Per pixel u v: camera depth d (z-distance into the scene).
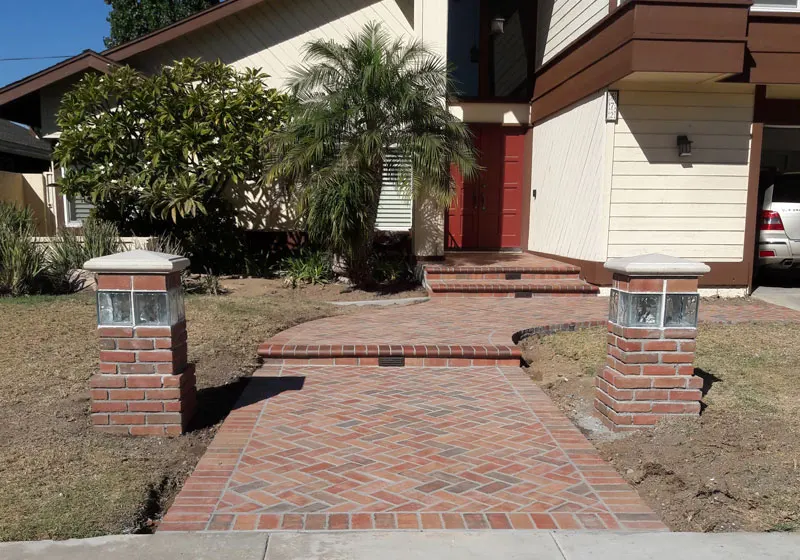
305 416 4.97
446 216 12.69
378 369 6.41
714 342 7.10
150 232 11.05
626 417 4.70
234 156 10.26
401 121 9.41
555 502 3.59
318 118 8.95
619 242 9.60
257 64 12.01
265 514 3.42
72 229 10.71
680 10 8.27
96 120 10.27
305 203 9.77
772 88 9.48
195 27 11.43
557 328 7.74
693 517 3.47
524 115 12.52
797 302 9.47
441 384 5.90
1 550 3.01
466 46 12.49
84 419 4.66
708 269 4.57
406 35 11.99
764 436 4.40
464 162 9.51
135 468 3.96
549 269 10.18
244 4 11.45
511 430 4.70
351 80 9.52
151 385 4.51
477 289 9.75
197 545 3.10
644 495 3.74
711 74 8.53
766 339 7.22
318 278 10.55
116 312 4.46
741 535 3.25
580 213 10.24
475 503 3.57
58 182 10.49
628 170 9.48
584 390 5.70
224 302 8.66
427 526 3.31
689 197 9.59
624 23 8.55
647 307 4.66
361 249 9.80
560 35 11.10
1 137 18.88
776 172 10.66
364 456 4.21
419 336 7.12
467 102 12.37
